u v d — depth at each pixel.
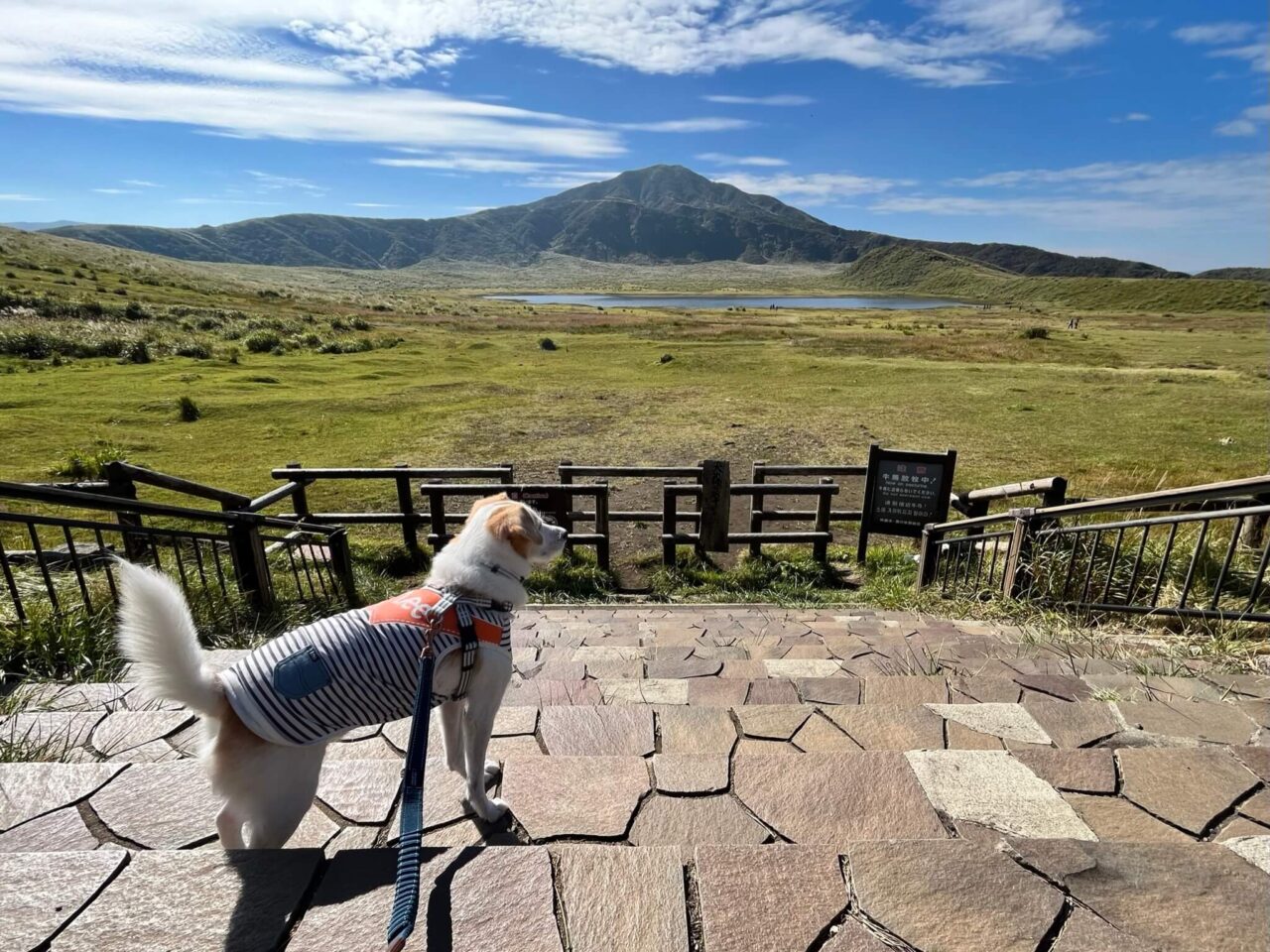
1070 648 4.27
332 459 14.72
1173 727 2.86
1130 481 12.70
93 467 12.91
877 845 1.87
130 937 1.67
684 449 15.95
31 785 2.36
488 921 1.69
